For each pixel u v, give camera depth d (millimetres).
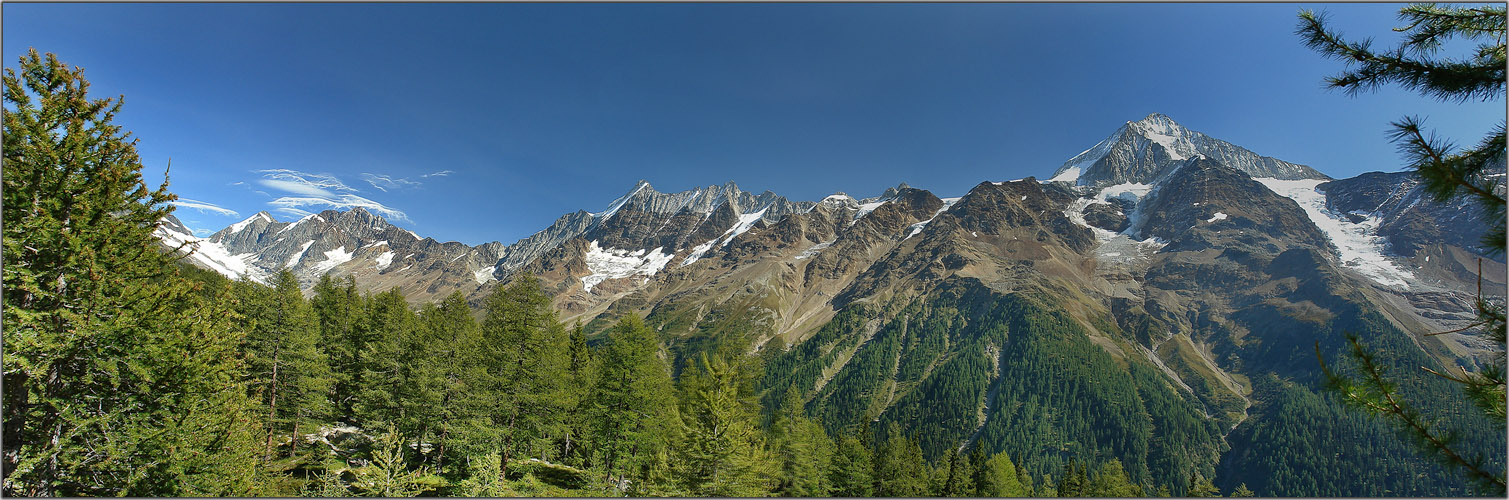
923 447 171875
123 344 17781
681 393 49281
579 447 54375
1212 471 155125
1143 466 153250
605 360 45969
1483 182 8484
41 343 16125
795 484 51625
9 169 16438
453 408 41156
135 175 18672
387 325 51750
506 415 41938
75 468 17250
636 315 46625
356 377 51719
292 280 44812
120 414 18266
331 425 50281
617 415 43594
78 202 17344
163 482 18750
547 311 51812
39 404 17266
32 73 17328
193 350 19703
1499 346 8320
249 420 23203
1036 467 155750
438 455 41125
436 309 61781
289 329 41906
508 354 43000
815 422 66250
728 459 33500
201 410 20219
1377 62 10672
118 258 18141
